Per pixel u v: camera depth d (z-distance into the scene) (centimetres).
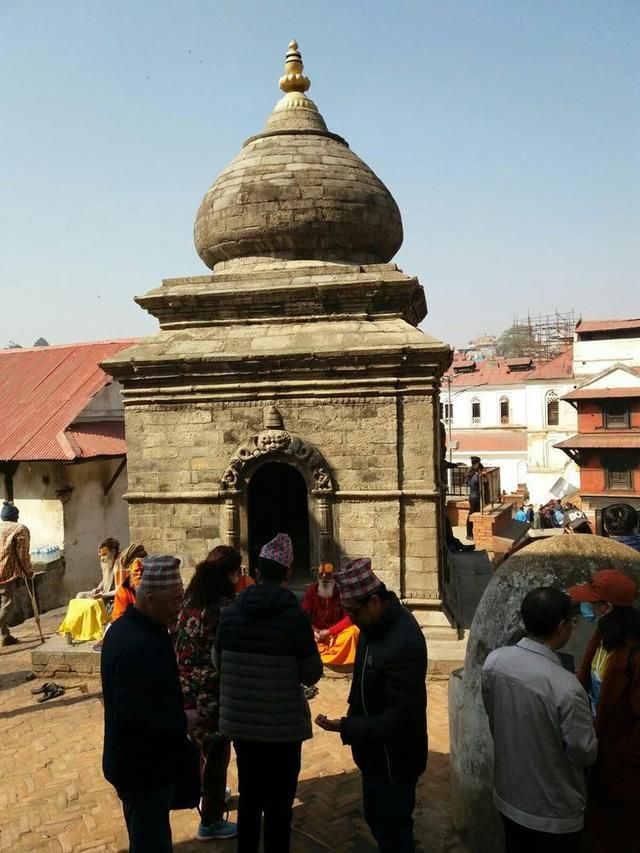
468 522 2392
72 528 2006
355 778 776
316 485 1212
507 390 6075
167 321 1339
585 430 4272
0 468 2016
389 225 1430
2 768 838
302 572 1427
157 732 493
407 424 1202
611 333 5125
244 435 1249
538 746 446
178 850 649
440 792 728
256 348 1245
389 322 1255
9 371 2400
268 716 541
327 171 1362
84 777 809
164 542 1269
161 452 1274
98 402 2141
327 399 1223
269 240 1362
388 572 1199
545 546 587
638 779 456
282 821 555
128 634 505
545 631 461
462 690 609
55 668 1177
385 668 500
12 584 1412
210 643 647
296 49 1544
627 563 561
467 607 1397
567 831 445
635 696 459
